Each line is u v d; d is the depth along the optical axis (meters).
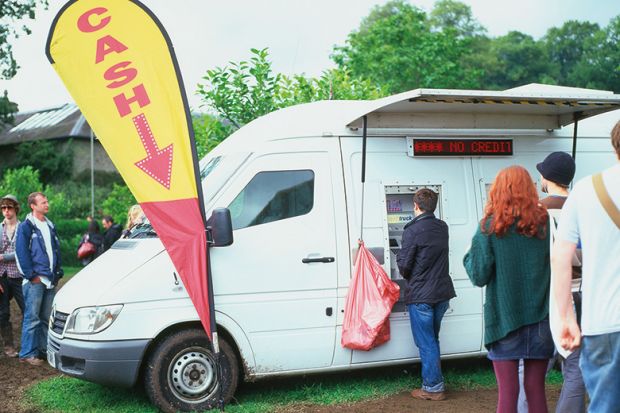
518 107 7.46
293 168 7.08
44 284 8.75
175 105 6.50
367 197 7.27
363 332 6.88
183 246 6.37
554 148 8.18
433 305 6.84
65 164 46.41
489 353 4.90
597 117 8.73
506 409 4.76
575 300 5.13
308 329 6.90
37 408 6.95
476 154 7.77
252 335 6.72
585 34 58.34
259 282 6.76
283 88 11.30
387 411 6.54
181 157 6.46
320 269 6.97
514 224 4.80
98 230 12.76
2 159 49.22
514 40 61.06
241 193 6.89
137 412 6.66
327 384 7.48
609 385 3.67
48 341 7.04
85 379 6.44
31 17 32.69
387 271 7.26
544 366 4.83
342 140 7.30
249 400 6.95
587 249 3.76
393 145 7.46
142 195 6.39
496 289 4.82
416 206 6.93
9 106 43.19
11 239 9.16
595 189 3.73
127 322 6.41
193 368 6.61
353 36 42.44
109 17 6.50
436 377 6.85
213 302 6.43
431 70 40.53
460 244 7.54
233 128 11.42
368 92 11.79
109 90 6.50
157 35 6.50
